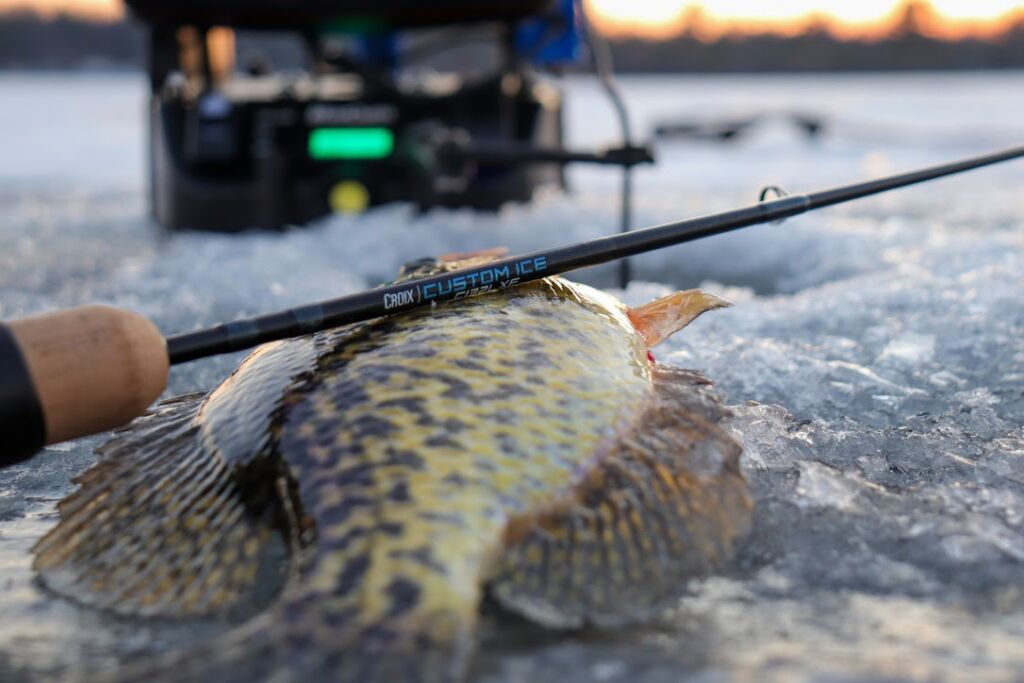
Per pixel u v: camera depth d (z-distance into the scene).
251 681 0.20
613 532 0.25
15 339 0.25
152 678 0.20
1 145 2.25
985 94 5.22
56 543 0.27
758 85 8.27
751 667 0.22
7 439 0.25
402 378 0.26
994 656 0.23
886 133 2.21
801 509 0.28
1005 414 0.37
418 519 0.23
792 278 0.65
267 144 0.81
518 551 0.24
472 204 0.83
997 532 0.27
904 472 0.31
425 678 0.20
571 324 0.29
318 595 0.22
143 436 0.29
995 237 0.67
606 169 1.71
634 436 0.27
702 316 0.49
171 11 0.84
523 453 0.25
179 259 0.69
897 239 0.71
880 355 0.43
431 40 1.00
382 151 0.82
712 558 0.25
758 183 1.33
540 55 0.86
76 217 1.02
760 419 0.34
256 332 0.27
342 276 0.63
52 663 0.23
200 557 0.25
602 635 0.23
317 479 0.24
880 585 0.25
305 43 1.03
